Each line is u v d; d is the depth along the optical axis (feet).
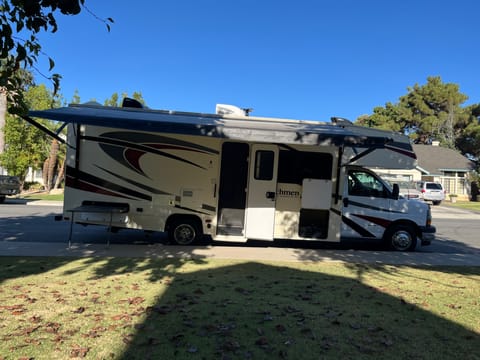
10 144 80.12
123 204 29.35
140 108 30.25
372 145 23.48
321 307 15.94
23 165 78.84
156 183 29.35
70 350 11.54
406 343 12.78
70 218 29.22
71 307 15.08
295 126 27.68
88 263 22.70
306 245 33.76
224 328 13.39
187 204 29.48
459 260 27.94
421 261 27.17
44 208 58.39
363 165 30.68
